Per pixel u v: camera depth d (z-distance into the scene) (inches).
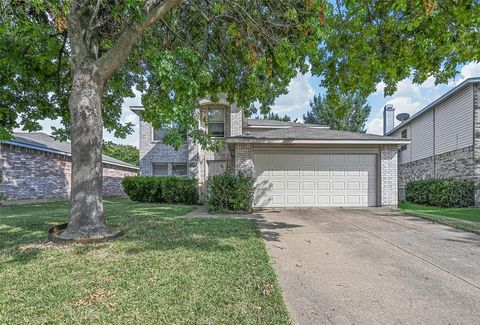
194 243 196.9
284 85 293.7
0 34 217.5
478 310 110.7
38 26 226.1
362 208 411.5
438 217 319.3
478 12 174.2
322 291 126.7
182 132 236.2
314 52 232.5
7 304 109.7
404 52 215.5
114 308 106.7
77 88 210.2
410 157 723.4
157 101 255.1
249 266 150.7
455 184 455.5
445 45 195.9
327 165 426.0
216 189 374.3
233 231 237.8
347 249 193.9
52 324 96.5
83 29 214.1
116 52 212.2
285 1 218.5
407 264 163.6
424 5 167.8
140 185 535.2
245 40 239.6
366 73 236.2
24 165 515.8
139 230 239.1
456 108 529.3
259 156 423.5
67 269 146.1
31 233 227.3
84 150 208.8
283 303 113.0
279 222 297.0
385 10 212.1
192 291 120.6
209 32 268.5
